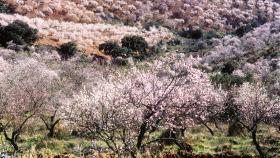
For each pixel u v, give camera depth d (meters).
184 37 112.81
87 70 40.53
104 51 74.69
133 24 122.38
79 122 16.58
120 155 13.32
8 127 26.88
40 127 28.28
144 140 22.67
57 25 96.25
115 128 15.37
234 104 33.06
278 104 26.08
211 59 74.81
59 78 36.81
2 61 45.75
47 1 114.19
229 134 29.62
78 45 78.12
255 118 25.17
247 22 142.12
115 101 16.78
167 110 18.28
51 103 29.25
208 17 138.50
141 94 17.30
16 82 30.55
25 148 20.42
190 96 20.02
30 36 70.62
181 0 143.88
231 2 151.00
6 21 86.94
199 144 25.22
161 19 131.50
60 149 21.98
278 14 148.50
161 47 88.75
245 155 22.73
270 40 82.12
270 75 50.28
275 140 27.03
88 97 19.14
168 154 18.80
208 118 30.36
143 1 139.25
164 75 19.33
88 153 15.55
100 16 119.75
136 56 75.44
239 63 65.06
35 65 40.16
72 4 119.12
